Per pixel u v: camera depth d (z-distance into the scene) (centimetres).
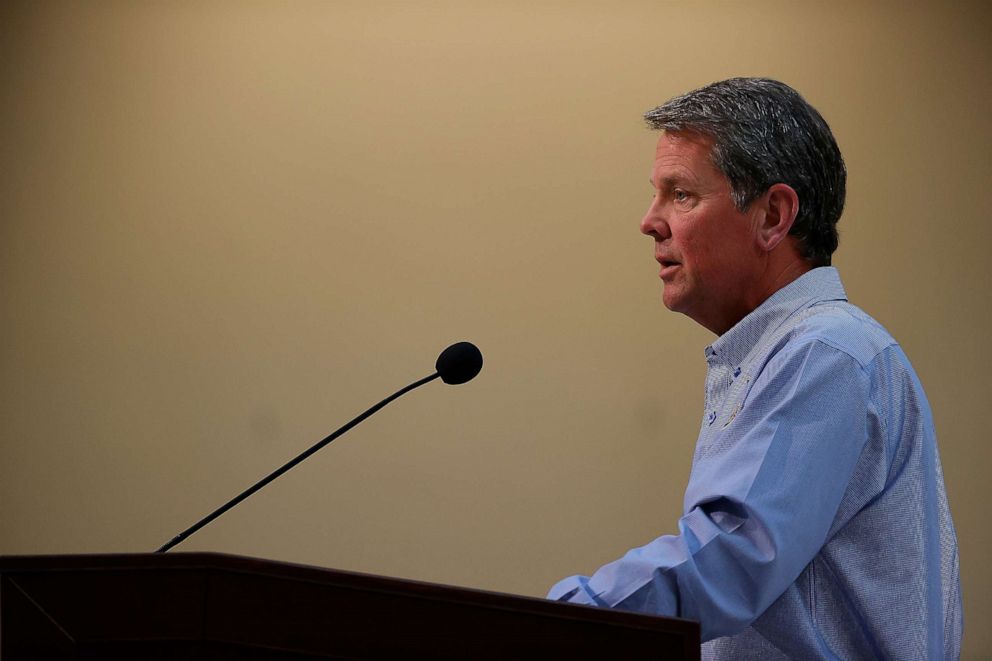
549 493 1456
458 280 1477
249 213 1487
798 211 557
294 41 1495
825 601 523
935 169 1464
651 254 1470
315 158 1488
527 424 1462
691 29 1478
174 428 1473
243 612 412
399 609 406
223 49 1494
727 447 520
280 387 1473
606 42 1484
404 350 1473
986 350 1452
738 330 564
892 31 1470
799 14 1474
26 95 1491
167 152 1490
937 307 1459
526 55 1490
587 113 1481
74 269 1485
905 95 1466
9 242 1482
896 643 512
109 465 1471
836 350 516
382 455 1464
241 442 1470
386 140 1490
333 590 409
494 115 1487
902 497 521
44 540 1466
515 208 1480
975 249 1459
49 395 1478
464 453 1462
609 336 1466
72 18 1495
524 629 401
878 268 1461
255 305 1480
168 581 415
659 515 1451
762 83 570
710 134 560
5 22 1491
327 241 1484
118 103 1491
